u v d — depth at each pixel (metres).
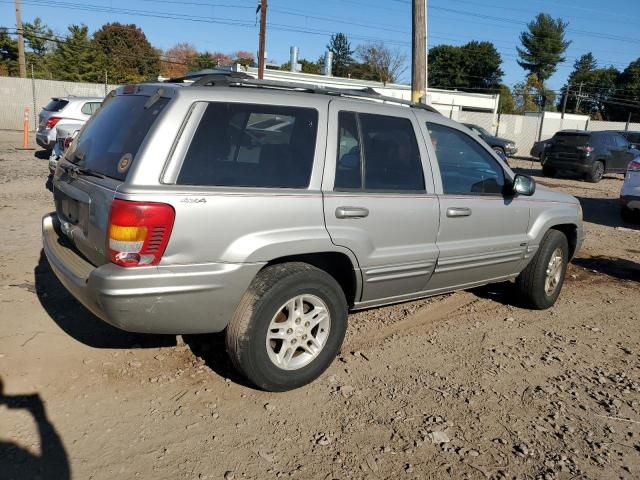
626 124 36.97
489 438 3.35
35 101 27.56
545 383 4.07
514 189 4.84
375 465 3.05
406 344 4.58
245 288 3.39
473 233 4.63
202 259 3.23
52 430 3.16
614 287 6.64
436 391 3.85
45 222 4.29
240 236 3.33
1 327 4.34
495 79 76.06
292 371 3.65
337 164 3.79
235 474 2.90
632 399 3.90
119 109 3.82
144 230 3.06
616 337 5.05
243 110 3.49
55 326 4.41
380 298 4.22
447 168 4.53
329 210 3.67
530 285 5.40
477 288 6.14
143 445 3.09
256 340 3.44
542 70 76.25
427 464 3.08
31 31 49.62
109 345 4.16
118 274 3.05
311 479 2.91
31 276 5.51
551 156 19.70
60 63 48.53
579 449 3.30
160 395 3.57
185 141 3.25
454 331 4.92
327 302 3.73
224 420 3.36
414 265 4.21
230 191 3.30
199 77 3.77
